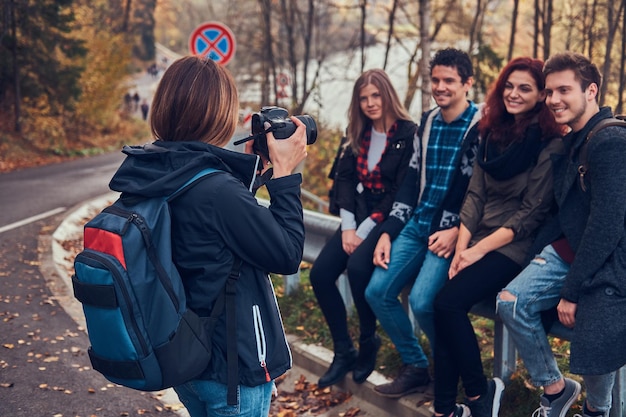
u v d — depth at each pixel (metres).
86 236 1.95
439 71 3.55
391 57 24.81
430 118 3.74
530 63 3.12
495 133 3.25
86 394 4.26
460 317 3.20
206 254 1.99
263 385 2.11
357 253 3.89
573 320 2.76
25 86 25.33
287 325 4.97
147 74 65.75
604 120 2.73
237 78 27.66
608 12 19.45
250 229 1.97
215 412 2.10
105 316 1.87
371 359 3.98
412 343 3.80
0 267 7.58
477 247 3.24
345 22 26.97
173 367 1.90
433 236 3.59
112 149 29.98
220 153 2.05
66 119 28.83
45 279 7.09
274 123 2.17
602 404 2.97
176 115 2.08
